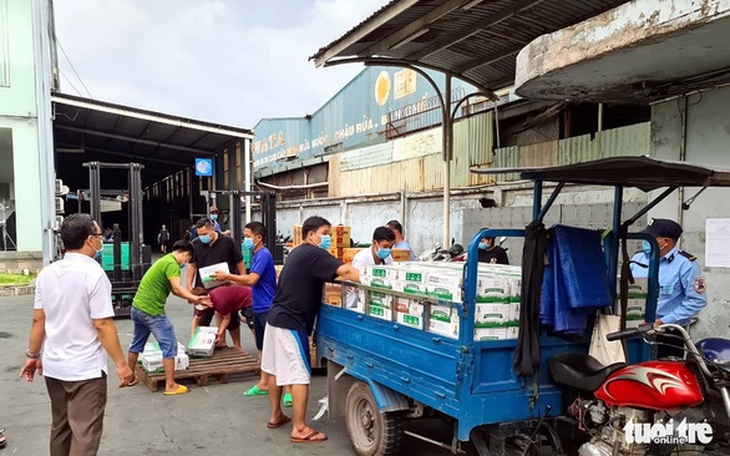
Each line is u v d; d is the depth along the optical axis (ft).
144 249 33.14
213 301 21.44
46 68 47.96
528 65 16.99
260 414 16.46
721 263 16.31
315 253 13.99
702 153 16.83
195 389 18.94
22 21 46.06
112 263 32.45
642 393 8.87
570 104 33.63
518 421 10.36
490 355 10.14
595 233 10.73
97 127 62.44
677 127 17.61
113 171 99.86
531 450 10.64
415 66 28.76
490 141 40.04
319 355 15.03
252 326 21.93
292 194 84.64
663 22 12.67
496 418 10.09
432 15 21.45
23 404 17.24
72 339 10.43
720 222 16.34
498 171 10.90
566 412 10.84
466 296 9.77
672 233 13.55
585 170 9.61
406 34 23.18
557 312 10.11
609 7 20.08
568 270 10.09
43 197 46.42
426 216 47.06
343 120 92.53
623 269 10.92
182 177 96.73
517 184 36.19
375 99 79.92
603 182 10.84
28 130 46.37
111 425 15.49
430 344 10.60
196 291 21.33
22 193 46.24
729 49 13.80
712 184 9.23
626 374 9.16
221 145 69.97
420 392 10.89
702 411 8.59
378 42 25.11
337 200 62.75
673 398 8.47
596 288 10.21
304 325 14.25
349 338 13.47
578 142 32.12
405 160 52.08
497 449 10.37
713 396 8.54
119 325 30.07
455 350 9.93
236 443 14.26
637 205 26.20
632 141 28.50
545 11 20.68
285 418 15.58
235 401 17.66
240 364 20.43
